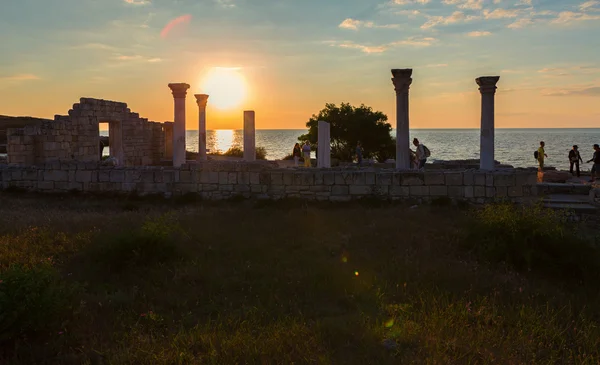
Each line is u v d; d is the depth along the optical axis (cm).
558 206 1298
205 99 2488
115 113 2495
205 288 709
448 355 511
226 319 593
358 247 937
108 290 698
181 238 944
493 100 1545
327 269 781
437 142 14912
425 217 1199
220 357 493
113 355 496
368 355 505
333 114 3947
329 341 534
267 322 591
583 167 4466
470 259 879
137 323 569
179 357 489
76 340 530
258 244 929
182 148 2022
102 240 871
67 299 588
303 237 998
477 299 667
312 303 663
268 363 483
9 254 817
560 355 527
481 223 959
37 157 1948
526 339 547
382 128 3931
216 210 1331
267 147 10081
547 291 724
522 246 848
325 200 1460
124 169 1593
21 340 522
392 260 851
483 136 1558
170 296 674
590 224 1202
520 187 1365
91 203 1481
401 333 556
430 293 686
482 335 552
